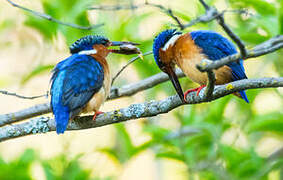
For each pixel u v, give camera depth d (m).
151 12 11.52
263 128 11.07
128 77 13.41
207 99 8.12
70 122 9.12
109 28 11.48
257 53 6.45
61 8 11.09
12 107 15.89
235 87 7.90
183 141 11.26
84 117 9.11
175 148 11.60
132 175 15.86
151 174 15.56
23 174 10.47
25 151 10.94
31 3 11.81
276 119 10.80
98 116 9.00
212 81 7.36
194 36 9.68
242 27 11.57
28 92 15.89
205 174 11.23
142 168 15.89
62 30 11.09
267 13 10.74
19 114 10.34
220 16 6.21
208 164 11.08
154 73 11.95
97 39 10.16
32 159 10.81
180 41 9.62
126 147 11.27
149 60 11.75
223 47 9.60
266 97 13.80
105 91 9.59
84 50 10.05
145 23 12.14
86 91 9.08
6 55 14.31
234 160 10.65
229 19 11.71
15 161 10.98
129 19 11.50
